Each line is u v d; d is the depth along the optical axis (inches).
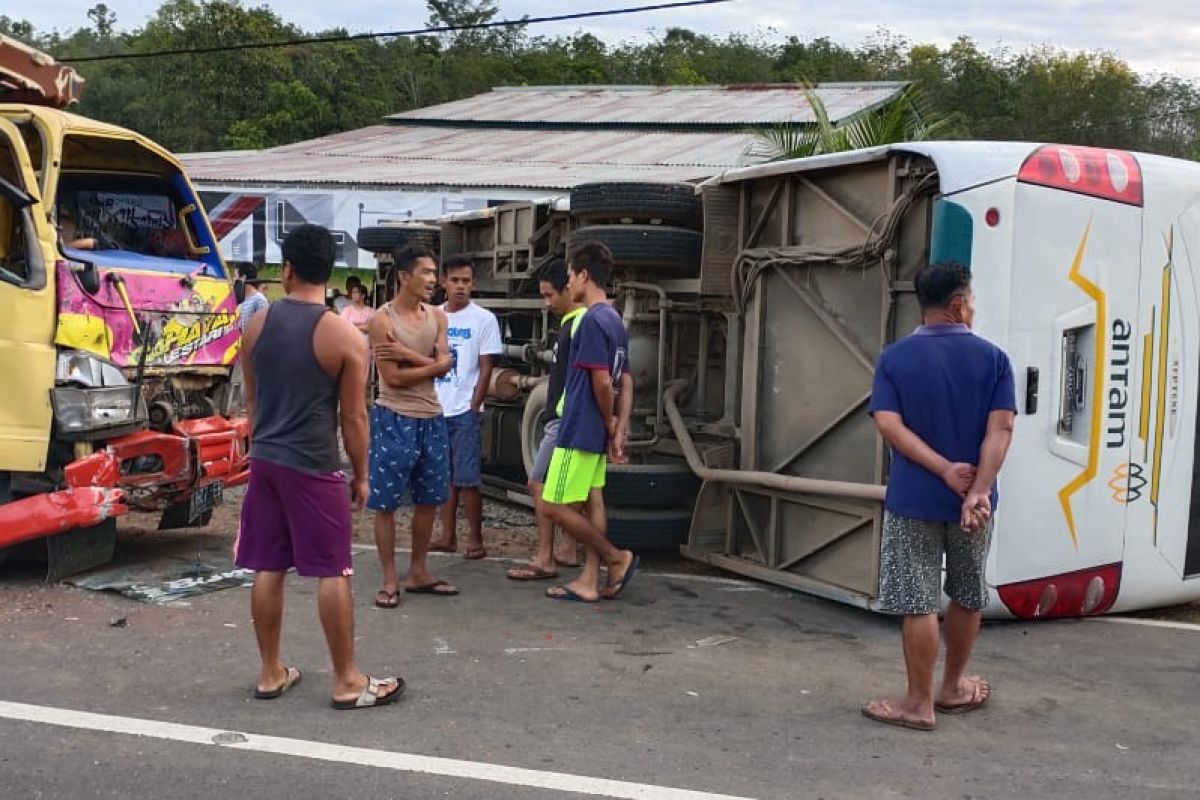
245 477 289.0
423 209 965.2
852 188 243.8
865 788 152.9
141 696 181.8
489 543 314.5
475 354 283.9
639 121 1235.9
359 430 175.2
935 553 172.4
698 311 289.3
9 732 165.3
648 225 282.0
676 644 218.5
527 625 228.7
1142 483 242.1
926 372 168.7
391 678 185.8
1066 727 178.2
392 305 241.8
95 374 244.4
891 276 231.1
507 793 148.7
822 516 252.7
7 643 206.8
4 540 234.7
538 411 341.4
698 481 279.7
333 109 1947.6
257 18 1879.9
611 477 272.5
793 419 258.4
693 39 2642.7
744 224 273.0
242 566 178.9
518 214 360.8
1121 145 2092.8
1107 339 233.1
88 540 255.6
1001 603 227.6
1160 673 207.3
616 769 157.2
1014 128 2111.2
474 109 1422.2
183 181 300.7
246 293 422.3
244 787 149.1
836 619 238.5
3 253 249.3
